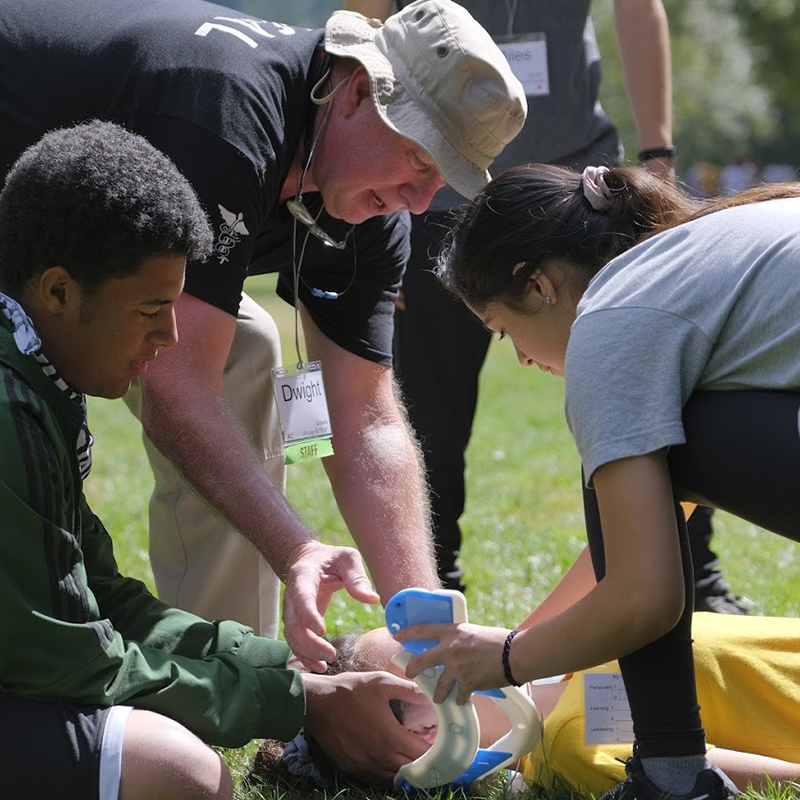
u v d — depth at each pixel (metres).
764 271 9.34
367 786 11.54
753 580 18.92
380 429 13.30
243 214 11.20
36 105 11.67
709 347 9.34
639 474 9.11
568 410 9.41
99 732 9.38
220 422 11.30
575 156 17.23
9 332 9.59
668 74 17.25
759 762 10.86
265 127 11.29
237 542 14.09
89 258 9.28
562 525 24.08
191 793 9.39
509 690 10.63
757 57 140.75
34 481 9.20
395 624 10.51
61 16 11.88
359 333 13.41
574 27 17.12
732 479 9.48
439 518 17.20
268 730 10.54
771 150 151.12
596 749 11.13
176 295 9.68
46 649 9.36
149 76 11.29
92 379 9.89
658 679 9.84
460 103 11.53
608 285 9.50
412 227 16.50
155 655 10.17
